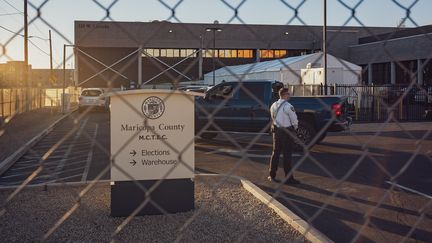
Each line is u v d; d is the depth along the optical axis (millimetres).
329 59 24625
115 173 5980
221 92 14320
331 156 12023
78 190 7676
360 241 5363
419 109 24875
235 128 14086
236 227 5652
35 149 13523
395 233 5652
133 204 6055
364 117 23516
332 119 3443
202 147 13891
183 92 5887
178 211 6219
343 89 23969
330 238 5477
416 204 7047
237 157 11961
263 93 13688
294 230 5582
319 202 7184
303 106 12680
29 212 6246
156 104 5918
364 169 10125
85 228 5562
